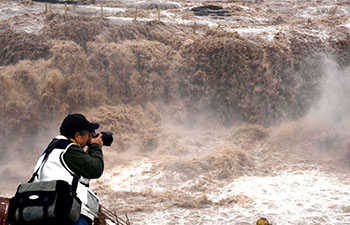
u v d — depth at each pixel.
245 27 18.88
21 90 14.09
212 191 11.19
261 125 16.02
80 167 3.42
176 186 11.58
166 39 16.98
